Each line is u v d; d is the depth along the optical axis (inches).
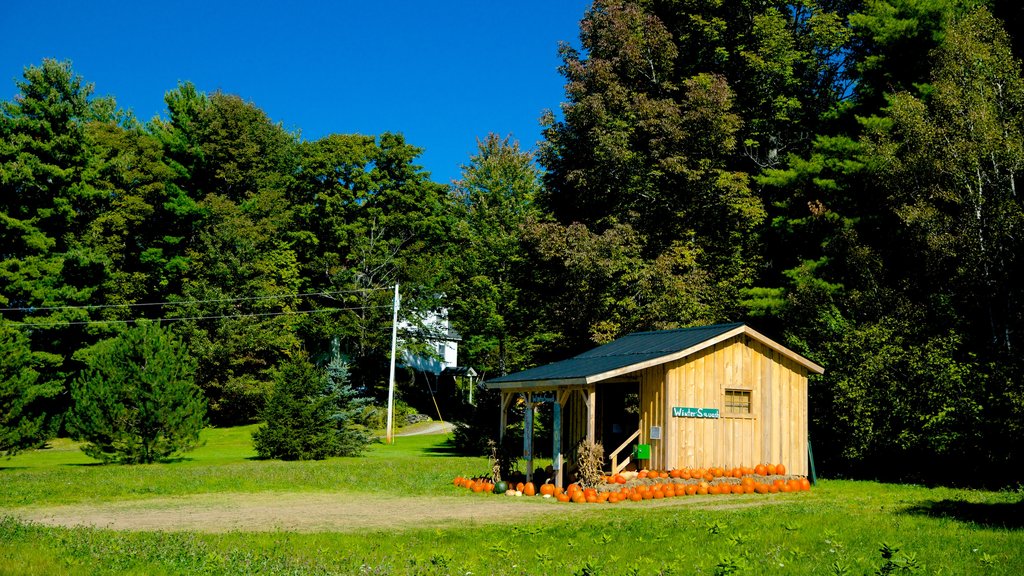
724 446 848.9
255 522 624.1
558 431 826.8
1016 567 380.5
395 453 1454.2
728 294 1323.8
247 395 2161.7
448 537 519.5
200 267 2272.4
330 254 2331.4
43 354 1818.4
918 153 1022.4
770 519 559.8
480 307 1946.4
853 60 1501.0
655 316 1246.9
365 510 701.9
